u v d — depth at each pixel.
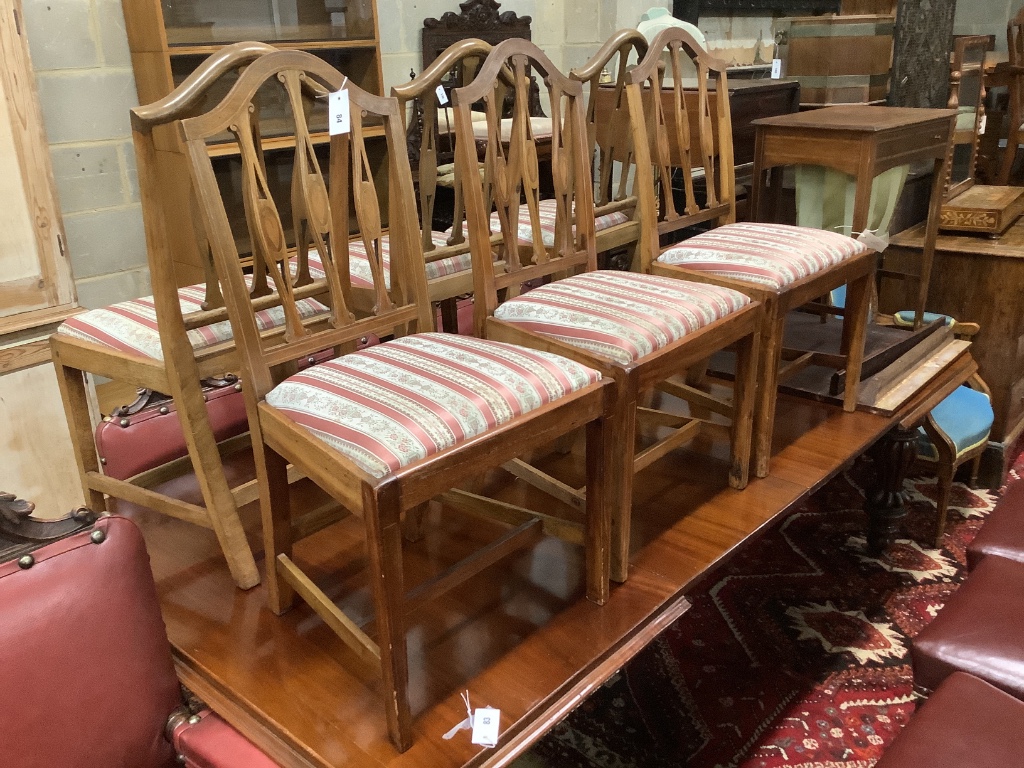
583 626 1.39
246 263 2.66
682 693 1.81
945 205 2.67
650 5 3.76
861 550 2.32
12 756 1.01
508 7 3.72
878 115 2.34
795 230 1.97
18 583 1.04
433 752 1.14
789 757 1.63
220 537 1.47
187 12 2.62
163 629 1.18
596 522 1.37
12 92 1.95
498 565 1.58
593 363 1.40
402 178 1.46
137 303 1.61
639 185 1.85
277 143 2.73
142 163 1.22
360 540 1.66
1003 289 2.51
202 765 1.14
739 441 1.73
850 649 1.93
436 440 1.10
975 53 2.93
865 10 3.57
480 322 1.59
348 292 1.43
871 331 2.39
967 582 1.51
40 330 2.10
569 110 1.69
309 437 1.14
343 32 3.01
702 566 1.53
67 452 2.21
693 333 1.50
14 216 2.01
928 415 2.23
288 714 1.21
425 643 1.36
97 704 1.08
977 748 1.14
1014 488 1.77
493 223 2.07
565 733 1.72
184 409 1.38
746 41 4.07
